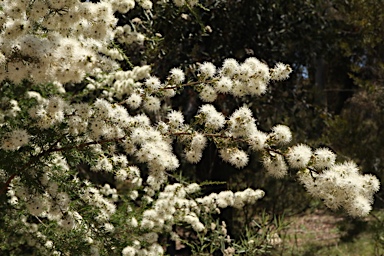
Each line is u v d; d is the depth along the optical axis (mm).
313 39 6320
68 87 3840
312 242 6746
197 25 5266
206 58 5574
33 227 2828
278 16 6027
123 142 2143
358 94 7266
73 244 2447
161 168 2021
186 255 4965
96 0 2480
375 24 6344
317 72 9156
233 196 3510
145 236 2902
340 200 1774
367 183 1789
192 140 2049
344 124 6102
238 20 5617
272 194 6148
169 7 4145
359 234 6703
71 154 2252
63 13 1825
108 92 3502
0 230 2729
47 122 2014
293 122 6398
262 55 5945
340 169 1781
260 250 4320
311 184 1800
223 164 6020
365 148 6039
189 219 3318
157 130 2148
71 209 2406
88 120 2059
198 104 5426
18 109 2459
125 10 2537
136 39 3365
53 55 1675
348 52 6879
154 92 2332
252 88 2070
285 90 6285
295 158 1828
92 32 2000
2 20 1780
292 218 7480
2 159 2033
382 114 6250
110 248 2568
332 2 6945
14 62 1690
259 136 1938
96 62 1994
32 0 1776
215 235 4137
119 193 3496
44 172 2201
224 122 2045
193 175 5867
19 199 2549
